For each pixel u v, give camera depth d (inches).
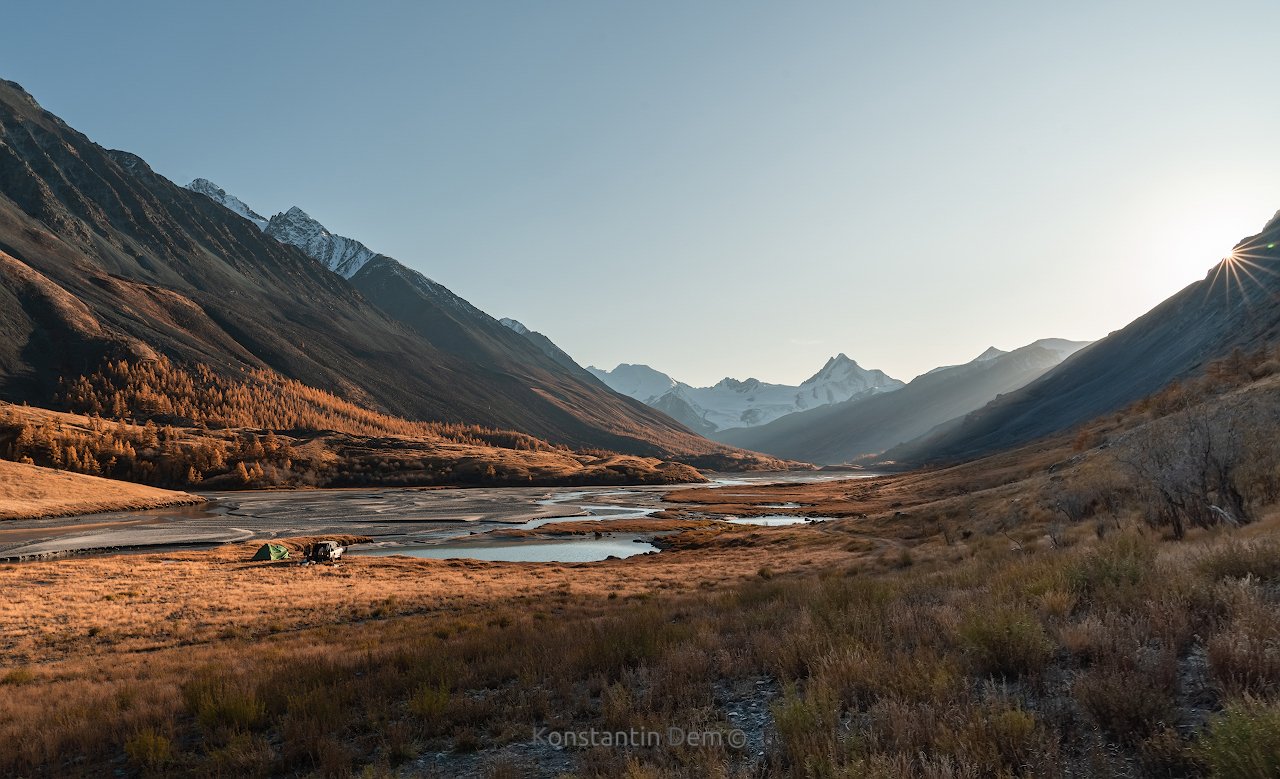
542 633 583.2
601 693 372.2
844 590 542.6
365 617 1118.4
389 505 4982.8
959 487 3725.4
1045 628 327.6
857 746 213.9
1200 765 178.5
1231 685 212.7
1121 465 1094.4
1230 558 367.6
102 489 4687.5
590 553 2652.6
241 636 989.8
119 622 1107.3
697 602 801.6
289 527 3511.3
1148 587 350.6
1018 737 204.1
